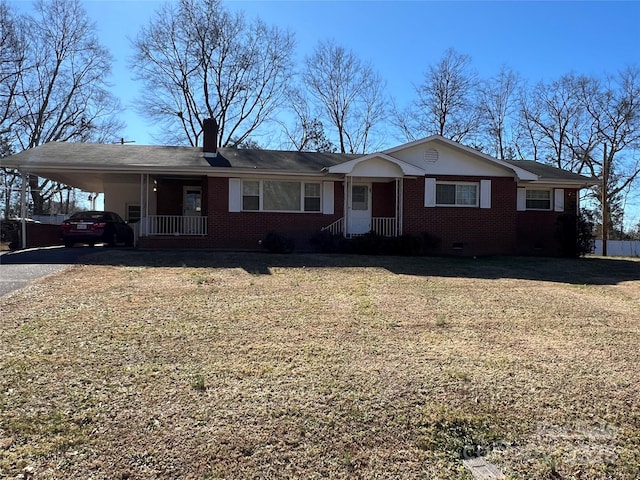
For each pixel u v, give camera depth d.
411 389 4.23
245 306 7.25
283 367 4.70
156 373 4.44
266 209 16.42
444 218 16.83
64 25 32.56
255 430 3.42
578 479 2.96
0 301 6.96
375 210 17.53
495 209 17.11
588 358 5.23
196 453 3.10
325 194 16.78
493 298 8.48
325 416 3.66
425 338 5.86
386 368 4.74
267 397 3.97
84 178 18.08
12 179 32.00
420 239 15.88
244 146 35.16
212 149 17.47
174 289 8.30
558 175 18.59
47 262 10.87
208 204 16.00
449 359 5.07
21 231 15.69
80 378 4.25
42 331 5.59
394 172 16.05
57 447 3.11
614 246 26.64
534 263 13.89
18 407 3.65
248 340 5.56
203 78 33.69
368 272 11.09
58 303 6.99
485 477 2.95
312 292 8.50
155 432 3.34
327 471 2.96
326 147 37.22
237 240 16.17
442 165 16.86
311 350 5.25
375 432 3.46
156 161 15.88
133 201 20.52
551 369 4.84
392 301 7.98
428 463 3.09
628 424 3.69
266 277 9.87
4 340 5.21
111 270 9.98
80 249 14.17
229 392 4.05
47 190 33.50
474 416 3.74
